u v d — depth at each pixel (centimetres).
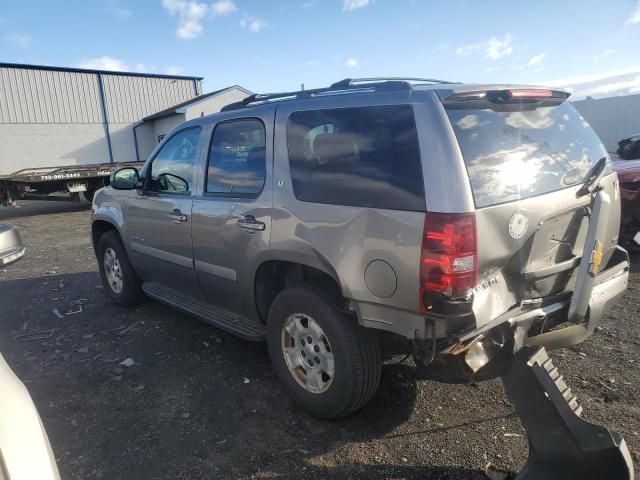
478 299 248
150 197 452
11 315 545
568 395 236
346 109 296
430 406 331
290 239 312
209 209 378
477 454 283
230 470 278
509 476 263
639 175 666
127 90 3112
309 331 312
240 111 370
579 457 225
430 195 248
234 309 386
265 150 340
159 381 381
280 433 310
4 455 166
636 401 325
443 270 242
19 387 189
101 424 326
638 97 1673
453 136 252
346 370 289
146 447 300
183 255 418
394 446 293
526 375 239
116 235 530
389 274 262
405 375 369
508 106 288
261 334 355
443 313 244
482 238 244
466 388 351
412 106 267
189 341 452
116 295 551
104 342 459
